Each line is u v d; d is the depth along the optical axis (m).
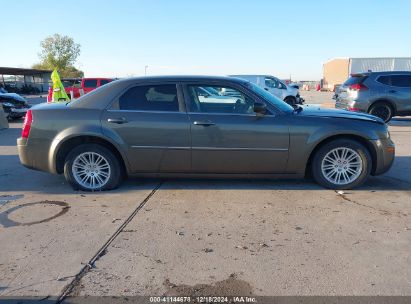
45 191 5.08
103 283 2.83
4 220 4.06
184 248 3.38
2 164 6.85
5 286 2.79
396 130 10.97
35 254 3.28
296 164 4.88
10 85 44.34
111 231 3.76
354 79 12.23
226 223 3.94
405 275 2.90
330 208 4.34
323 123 4.83
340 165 4.99
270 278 2.88
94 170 5.04
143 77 5.02
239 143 4.79
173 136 4.80
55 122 4.86
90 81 21.50
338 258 3.18
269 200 4.63
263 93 5.07
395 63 50.62
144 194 4.89
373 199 4.65
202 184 5.29
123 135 4.83
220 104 4.89
